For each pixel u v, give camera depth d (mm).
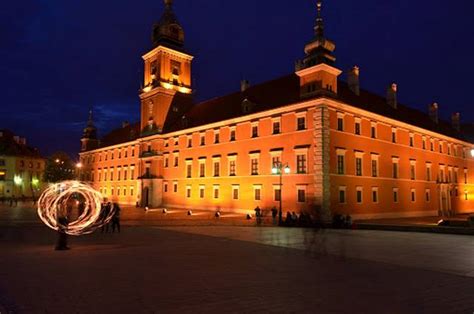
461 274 13133
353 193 45281
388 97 60781
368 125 49312
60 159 113188
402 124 55406
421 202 57562
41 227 31188
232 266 14438
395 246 20656
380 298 9945
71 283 11445
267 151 49031
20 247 19766
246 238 24734
